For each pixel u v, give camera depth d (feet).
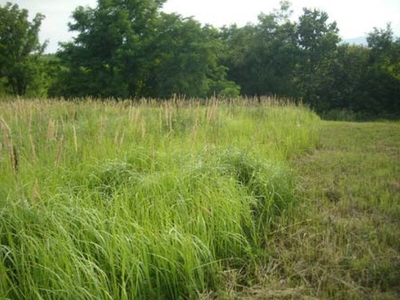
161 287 10.80
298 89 104.83
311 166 23.70
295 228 14.52
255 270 11.93
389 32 101.24
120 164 16.85
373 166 23.38
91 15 75.31
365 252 12.62
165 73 76.64
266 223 14.85
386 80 91.81
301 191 18.48
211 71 89.81
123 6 77.77
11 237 10.55
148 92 79.05
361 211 16.22
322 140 34.04
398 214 15.52
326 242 13.24
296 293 10.57
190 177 15.58
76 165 17.20
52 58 97.86
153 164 16.38
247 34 121.49
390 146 30.91
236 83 114.62
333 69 101.19
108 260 10.46
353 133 38.32
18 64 91.40
